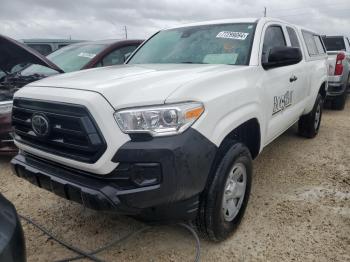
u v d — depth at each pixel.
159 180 2.33
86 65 5.81
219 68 3.20
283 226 3.30
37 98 2.68
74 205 3.80
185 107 2.44
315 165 4.88
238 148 2.95
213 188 2.77
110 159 2.34
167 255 2.92
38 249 3.03
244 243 3.05
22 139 2.97
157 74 2.83
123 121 2.34
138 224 3.40
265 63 3.60
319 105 6.10
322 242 3.04
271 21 4.25
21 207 3.79
